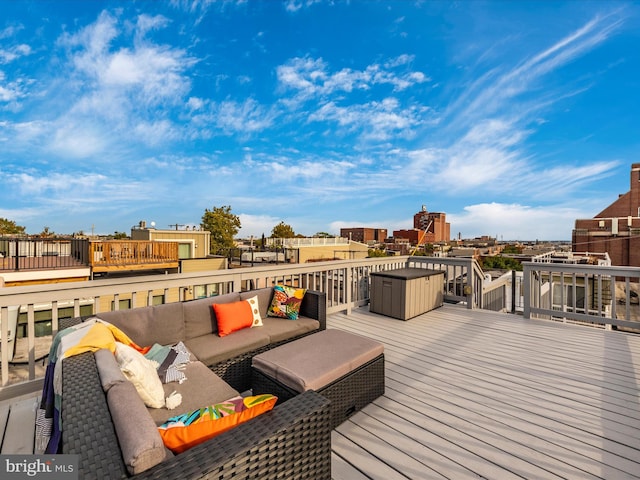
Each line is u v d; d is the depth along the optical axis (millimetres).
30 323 2119
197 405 1530
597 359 2949
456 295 5344
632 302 13719
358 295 5188
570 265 4043
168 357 2010
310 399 1270
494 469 1564
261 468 991
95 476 741
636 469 1557
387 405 2160
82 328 1688
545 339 3527
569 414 2047
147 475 777
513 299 4980
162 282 2771
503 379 2549
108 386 1079
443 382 2502
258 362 2010
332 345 2229
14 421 1817
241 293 2953
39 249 11828
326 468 1241
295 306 3061
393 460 1632
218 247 23375
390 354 3098
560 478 1501
